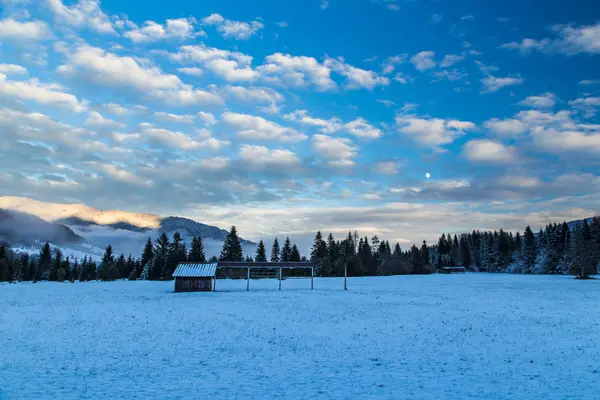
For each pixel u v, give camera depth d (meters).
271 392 14.14
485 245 182.38
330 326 28.84
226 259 120.69
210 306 41.81
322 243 137.12
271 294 57.97
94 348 21.41
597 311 37.25
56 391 14.05
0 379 15.52
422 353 20.56
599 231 114.31
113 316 33.91
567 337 24.81
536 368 17.61
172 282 100.75
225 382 15.35
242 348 21.58
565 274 125.38
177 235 127.31
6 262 124.19
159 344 22.53
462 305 42.47
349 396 13.74
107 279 123.69
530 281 91.44
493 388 14.66
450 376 16.33
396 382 15.46
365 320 31.75
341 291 63.56
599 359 19.20
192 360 18.91
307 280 96.50
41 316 33.81
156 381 15.43
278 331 26.78
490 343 23.05
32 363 18.11
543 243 149.75
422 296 53.75
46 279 130.38
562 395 13.83
